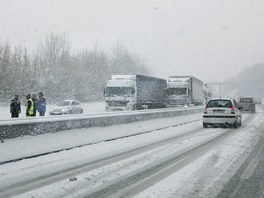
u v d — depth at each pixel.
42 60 54.94
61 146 11.41
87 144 12.87
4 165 8.92
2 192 6.42
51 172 8.14
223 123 19.70
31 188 6.71
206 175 7.79
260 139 14.50
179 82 43.47
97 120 13.91
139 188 6.70
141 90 35.91
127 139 14.70
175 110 23.97
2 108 38.84
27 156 9.91
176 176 7.70
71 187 6.79
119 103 32.69
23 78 47.34
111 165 8.98
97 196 6.17
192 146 12.48
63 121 11.77
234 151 11.26
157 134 16.77
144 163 9.24
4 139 9.35
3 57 45.69
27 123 10.13
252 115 34.22
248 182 7.16
